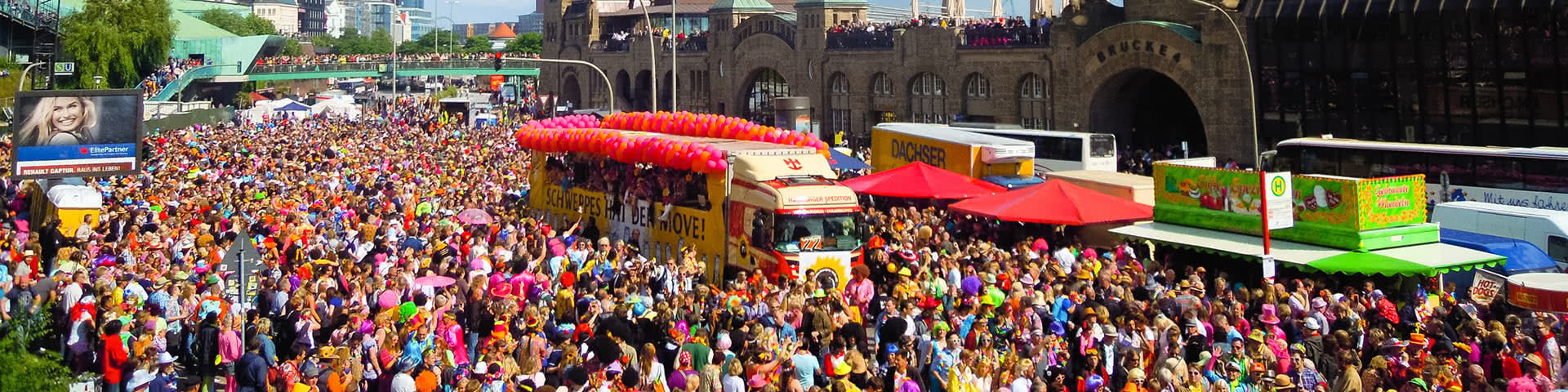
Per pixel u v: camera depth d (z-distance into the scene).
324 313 22.88
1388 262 26.92
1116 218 34.66
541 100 90.75
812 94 85.81
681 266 28.42
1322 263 27.16
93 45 99.81
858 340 20.78
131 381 20.39
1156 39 61.59
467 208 35.03
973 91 74.62
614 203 38.59
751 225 31.44
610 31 123.88
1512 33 50.72
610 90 51.44
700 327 20.30
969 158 45.25
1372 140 55.75
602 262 29.16
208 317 21.59
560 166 43.09
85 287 23.69
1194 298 21.92
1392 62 54.53
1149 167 61.91
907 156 49.69
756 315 22.45
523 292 25.70
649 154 35.34
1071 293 23.11
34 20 90.62
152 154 56.84
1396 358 19.59
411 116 104.75
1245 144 58.84
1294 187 29.28
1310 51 56.94
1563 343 21.02
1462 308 23.20
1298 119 57.78
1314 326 20.73
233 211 35.72
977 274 26.30
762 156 31.92
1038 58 68.88
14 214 40.62
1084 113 66.12
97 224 34.62
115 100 34.09
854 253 30.91
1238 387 18.66
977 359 19.02
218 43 135.38
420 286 24.42
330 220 33.62
